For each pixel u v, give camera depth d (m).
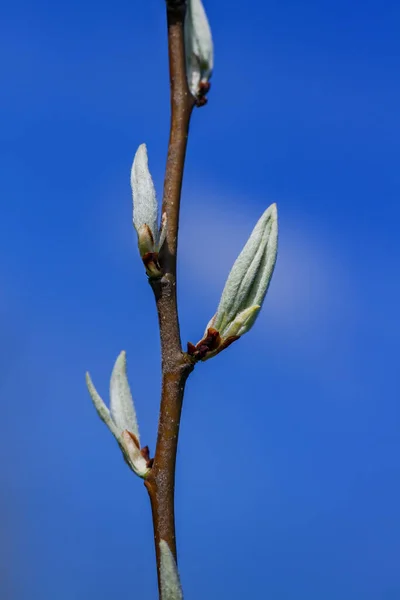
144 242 0.31
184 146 0.32
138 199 0.31
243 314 0.31
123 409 0.32
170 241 0.31
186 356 0.31
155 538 0.30
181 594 0.30
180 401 0.31
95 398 0.32
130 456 0.31
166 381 0.31
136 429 0.32
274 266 0.31
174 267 0.31
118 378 0.32
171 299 0.31
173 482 0.31
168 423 0.31
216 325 0.31
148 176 0.31
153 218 0.31
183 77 0.32
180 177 0.31
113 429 0.31
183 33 0.32
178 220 0.31
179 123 0.32
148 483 0.31
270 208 0.32
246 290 0.31
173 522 0.30
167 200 0.31
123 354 0.32
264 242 0.31
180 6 0.32
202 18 0.32
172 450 0.31
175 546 0.30
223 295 0.31
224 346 0.31
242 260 0.31
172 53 0.32
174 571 0.30
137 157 0.31
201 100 0.32
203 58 0.32
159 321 0.31
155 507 0.30
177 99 0.32
